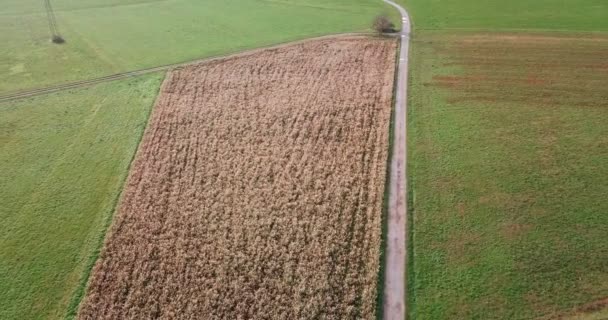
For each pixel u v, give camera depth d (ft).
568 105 136.36
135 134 132.98
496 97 142.61
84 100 153.38
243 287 85.87
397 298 83.51
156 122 137.90
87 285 88.28
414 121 132.57
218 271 89.15
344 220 99.76
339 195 106.52
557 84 148.15
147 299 84.64
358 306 82.17
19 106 151.02
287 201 105.50
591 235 92.84
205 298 84.02
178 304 83.20
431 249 92.17
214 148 125.08
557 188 105.19
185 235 97.86
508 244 92.07
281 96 148.25
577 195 102.94
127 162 121.29
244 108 142.61
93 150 126.93
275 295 84.33
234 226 99.45
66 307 84.43
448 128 128.57
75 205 107.76
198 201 106.93
